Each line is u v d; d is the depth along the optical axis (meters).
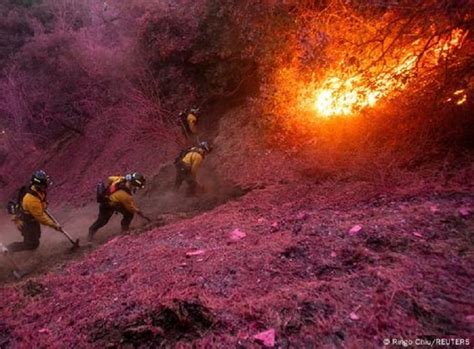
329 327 2.02
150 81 10.76
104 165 11.27
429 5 3.96
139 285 2.93
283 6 6.27
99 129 12.93
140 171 9.65
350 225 3.35
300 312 2.18
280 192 5.06
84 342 2.27
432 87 4.23
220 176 6.97
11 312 2.86
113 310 2.56
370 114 4.89
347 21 5.04
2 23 17.48
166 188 7.88
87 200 10.01
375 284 2.33
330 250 2.96
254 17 6.84
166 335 2.16
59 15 16.81
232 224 4.21
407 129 4.61
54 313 2.74
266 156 6.43
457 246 2.66
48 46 14.68
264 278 2.73
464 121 4.15
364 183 4.40
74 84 14.02
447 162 4.03
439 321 1.96
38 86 14.80
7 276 4.62
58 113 14.29
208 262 3.12
